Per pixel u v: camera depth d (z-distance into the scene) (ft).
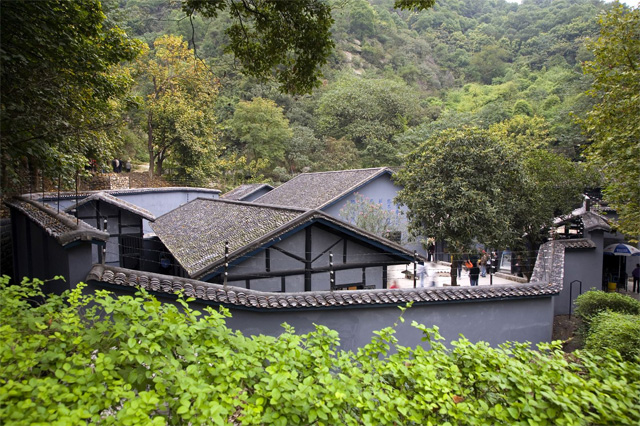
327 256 33.24
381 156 114.42
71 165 34.99
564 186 47.85
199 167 91.66
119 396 8.61
